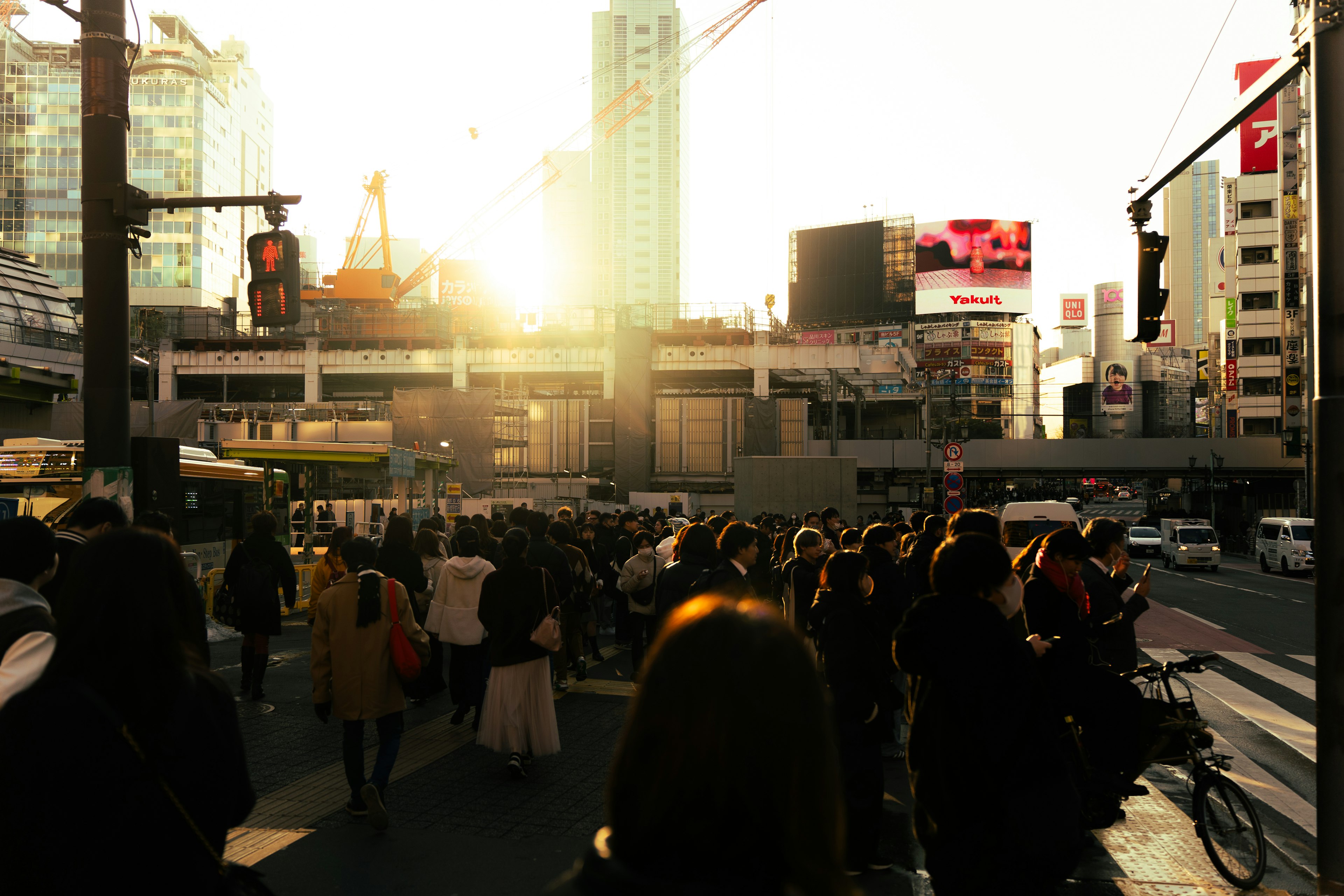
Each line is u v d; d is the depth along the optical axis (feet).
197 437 149.48
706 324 223.71
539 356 220.43
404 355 223.92
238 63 464.65
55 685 6.19
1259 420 206.59
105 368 29.12
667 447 217.36
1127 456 190.39
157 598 6.46
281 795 19.60
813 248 430.20
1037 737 9.86
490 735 20.75
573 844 16.61
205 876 6.31
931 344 417.28
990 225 413.39
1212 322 292.20
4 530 8.98
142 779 6.08
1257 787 22.76
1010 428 406.82
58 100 368.89
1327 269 13.99
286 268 33.06
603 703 30.12
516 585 20.89
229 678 33.35
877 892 14.76
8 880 5.95
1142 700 15.92
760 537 35.14
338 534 29.68
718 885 3.87
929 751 10.17
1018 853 9.62
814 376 225.56
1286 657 43.34
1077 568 16.24
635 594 33.63
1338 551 13.62
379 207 318.65
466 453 164.96
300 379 244.22
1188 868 16.31
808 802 3.92
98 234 29.22
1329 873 13.47
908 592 23.39
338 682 17.71
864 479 213.05
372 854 15.99
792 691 3.97
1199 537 108.58
